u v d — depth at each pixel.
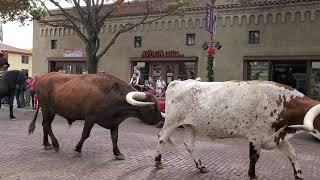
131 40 25.77
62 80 10.55
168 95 9.05
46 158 9.94
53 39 29.08
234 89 8.07
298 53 20.91
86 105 9.85
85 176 8.39
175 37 24.25
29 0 21.41
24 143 11.80
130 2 24.83
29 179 8.04
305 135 16.73
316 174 9.41
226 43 22.72
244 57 22.22
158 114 9.70
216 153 11.52
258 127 7.84
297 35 20.94
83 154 10.52
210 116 8.26
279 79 21.83
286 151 8.14
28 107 24.56
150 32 25.06
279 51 21.38
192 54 23.70
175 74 24.45
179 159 10.35
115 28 26.38
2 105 25.91
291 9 21.03
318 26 20.44
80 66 28.17
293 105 7.66
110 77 9.94
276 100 7.76
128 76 25.94
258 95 7.81
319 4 20.33
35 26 29.94
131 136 14.06
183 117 8.80
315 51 20.53
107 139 12.96
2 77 18.34
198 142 13.38
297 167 8.13
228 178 8.68
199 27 23.45
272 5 21.45
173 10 21.86
